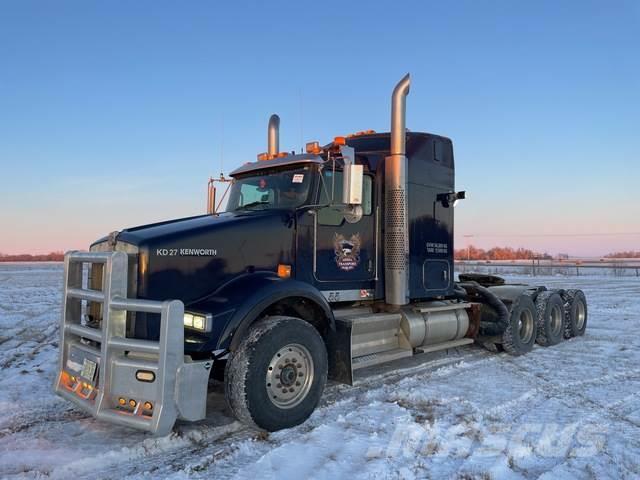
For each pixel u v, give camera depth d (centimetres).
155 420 381
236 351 451
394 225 641
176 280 465
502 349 848
